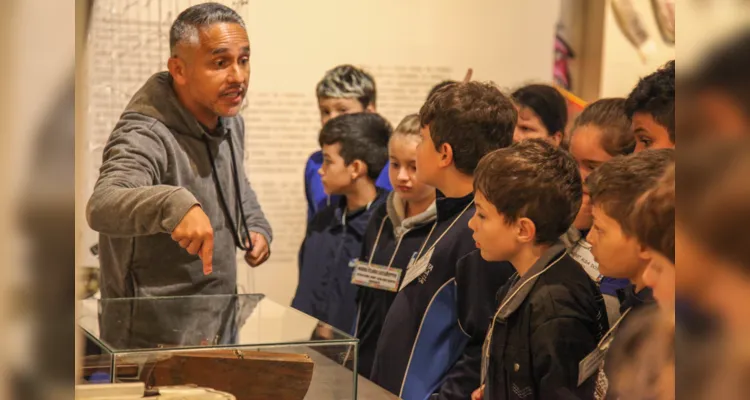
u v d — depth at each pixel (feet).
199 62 7.52
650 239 6.23
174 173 7.52
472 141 7.14
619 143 6.66
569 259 6.50
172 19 7.51
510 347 6.67
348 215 8.11
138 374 5.19
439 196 7.44
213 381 5.31
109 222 7.34
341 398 5.56
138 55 7.45
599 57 7.39
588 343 6.32
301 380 5.48
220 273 7.77
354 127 7.99
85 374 5.57
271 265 7.99
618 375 6.29
